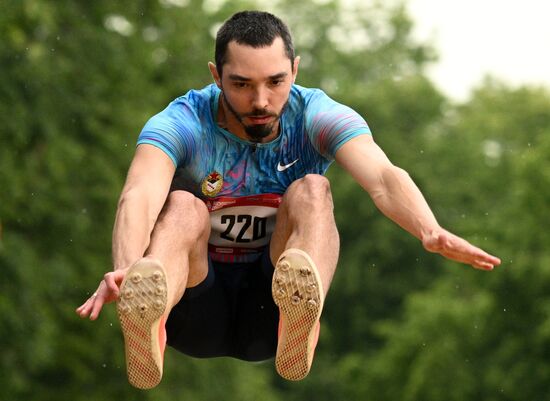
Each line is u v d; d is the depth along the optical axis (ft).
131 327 40.04
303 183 43.70
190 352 50.83
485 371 219.41
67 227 165.58
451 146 331.98
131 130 174.19
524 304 212.23
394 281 322.55
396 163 328.70
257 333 50.24
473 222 230.68
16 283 156.66
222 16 238.68
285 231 44.09
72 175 168.35
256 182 46.65
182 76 195.62
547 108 355.56
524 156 222.48
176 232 42.55
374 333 322.14
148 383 40.88
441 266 321.93
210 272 47.44
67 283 164.86
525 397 209.67
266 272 47.91
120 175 174.29
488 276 213.66
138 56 178.60
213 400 189.47
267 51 42.75
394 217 42.68
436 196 324.80
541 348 209.15
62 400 168.45
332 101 45.91
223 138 45.96
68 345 166.40
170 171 44.42
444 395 223.71
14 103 157.69
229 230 47.47
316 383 313.12
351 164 44.16
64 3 169.48
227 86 43.29
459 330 227.61
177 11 192.95
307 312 40.70
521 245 214.48
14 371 153.79
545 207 214.90
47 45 165.58
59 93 165.68
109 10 174.60
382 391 249.55
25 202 160.66
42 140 163.63
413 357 239.30
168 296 40.70
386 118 335.26
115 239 41.83
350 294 322.14
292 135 46.24
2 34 152.46
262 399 208.03
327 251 42.11
